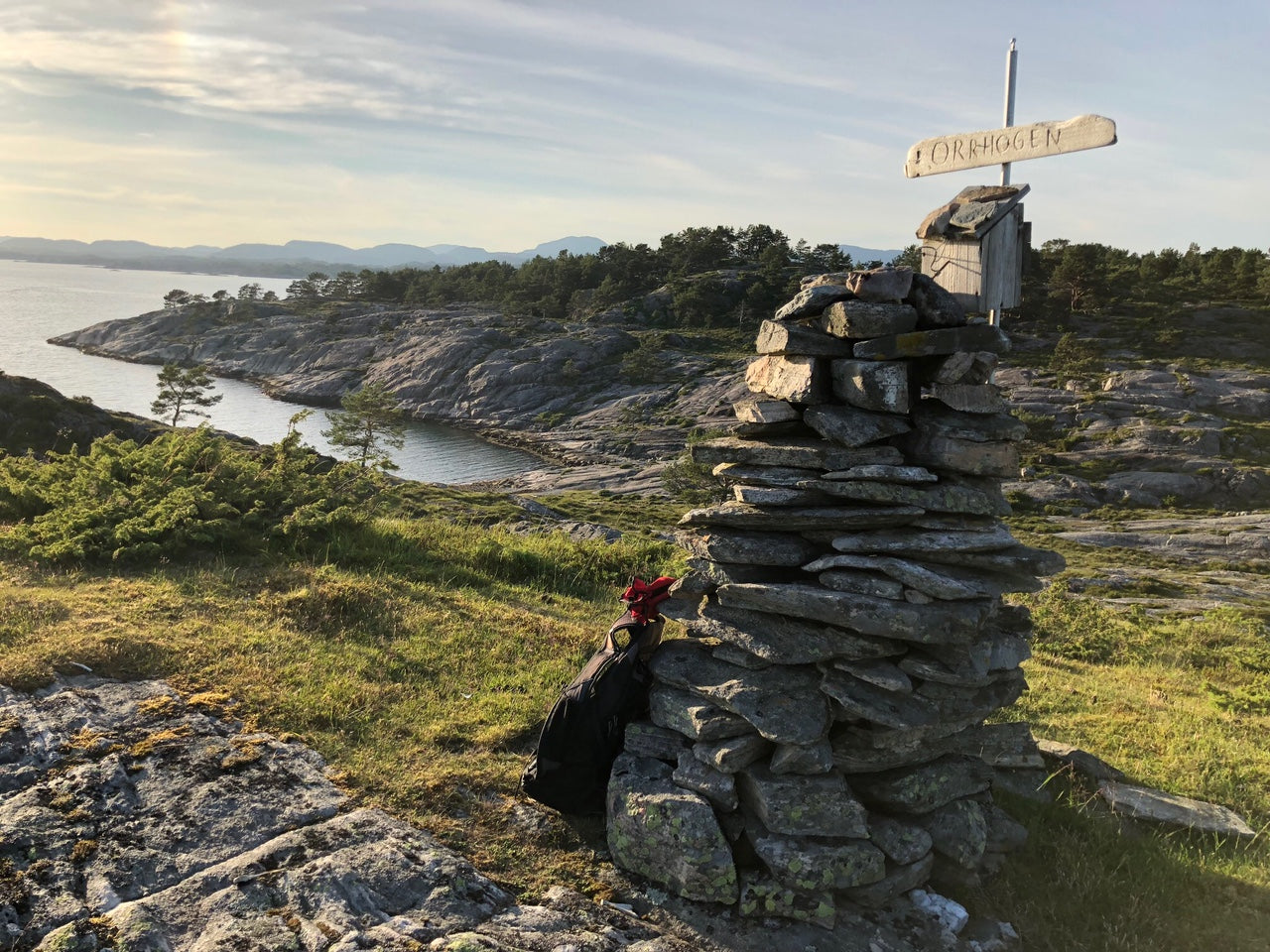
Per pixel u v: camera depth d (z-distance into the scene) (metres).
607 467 94.25
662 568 13.13
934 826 5.40
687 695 5.56
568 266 194.12
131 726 5.70
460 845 5.09
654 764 5.48
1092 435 88.50
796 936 4.70
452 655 7.88
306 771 5.52
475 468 100.50
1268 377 99.88
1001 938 4.95
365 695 6.72
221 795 5.06
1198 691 12.12
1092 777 7.20
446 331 158.12
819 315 5.55
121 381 157.25
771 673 5.36
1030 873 5.64
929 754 5.54
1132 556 57.41
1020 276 5.45
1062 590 17.53
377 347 162.88
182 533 9.83
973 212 5.21
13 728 5.43
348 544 11.09
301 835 4.75
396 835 4.93
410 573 10.73
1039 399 96.88
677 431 106.88
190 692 6.32
